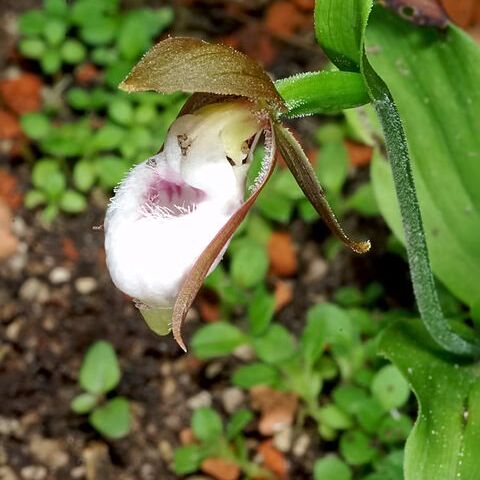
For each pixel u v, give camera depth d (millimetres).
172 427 109
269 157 62
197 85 57
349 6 64
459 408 80
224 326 105
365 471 101
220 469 104
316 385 104
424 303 78
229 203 66
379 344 85
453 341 83
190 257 65
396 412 99
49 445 108
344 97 65
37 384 112
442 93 88
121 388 112
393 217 92
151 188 67
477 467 76
